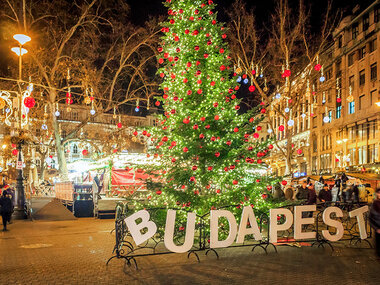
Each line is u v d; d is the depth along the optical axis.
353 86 38.78
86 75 25.58
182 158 10.37
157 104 11.88
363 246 9.60
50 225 14.77
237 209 10.52
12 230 13.27
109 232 12.65
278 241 9.88
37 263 7.84
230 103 11.34
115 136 31.22
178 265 7.57
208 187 11.09
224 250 9.09
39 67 24.95
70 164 25.64
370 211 7.02
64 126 50.62
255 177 11.00
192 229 7.84
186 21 11.49
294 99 29.11
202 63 11.41
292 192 17.73
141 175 17.45
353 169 36.16
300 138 53.25
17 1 22.84
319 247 9.44
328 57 43.28
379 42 33.72
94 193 18.47
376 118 34.06
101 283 6.32
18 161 16.95
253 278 6.57
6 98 16.44
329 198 17.00
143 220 7.53
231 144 11.00
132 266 7.52
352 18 39.31
